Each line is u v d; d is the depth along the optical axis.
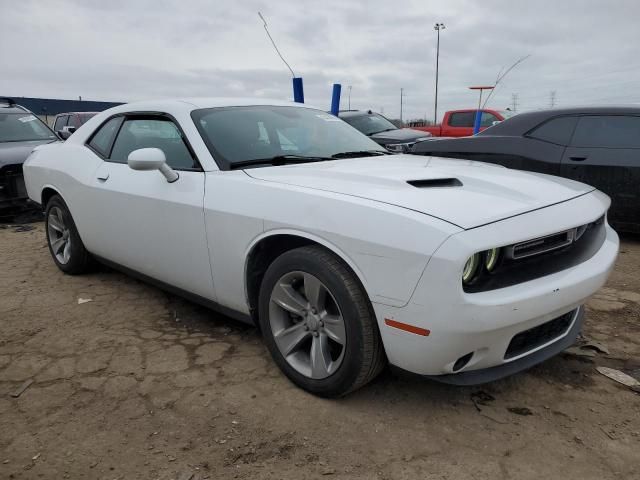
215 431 2.33
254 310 2.89
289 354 2.67
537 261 2.23
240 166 3.00
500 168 3.16
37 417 2.46
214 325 3.48
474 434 2.28
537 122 5.79
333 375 2.43
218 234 2.82
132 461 2.14
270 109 3.65
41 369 2.92
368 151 3.67
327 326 2.46
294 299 2.57
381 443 2.23
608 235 2.84
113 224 3.64
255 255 2.74
